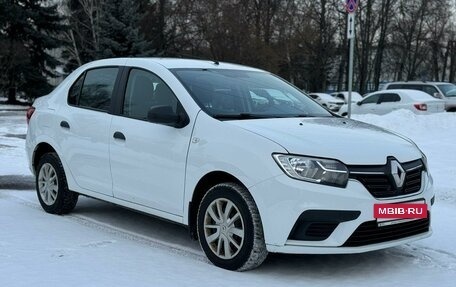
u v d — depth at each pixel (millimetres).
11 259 4996
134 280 4512
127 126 5754
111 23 36938
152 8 42344
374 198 4488
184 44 42000
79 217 6738
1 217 6598
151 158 5434
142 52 37531
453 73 66625
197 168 4992
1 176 9438
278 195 4441
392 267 5090
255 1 43438
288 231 4422
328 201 4355
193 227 5195
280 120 5199
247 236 4633
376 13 56031
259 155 4586
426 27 61750
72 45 40250
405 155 4883
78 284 4391
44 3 41219
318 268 4988
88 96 6500
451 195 8125
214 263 4938
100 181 6078
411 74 63375
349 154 4551
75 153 6398
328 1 52219
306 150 4512
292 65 49312
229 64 6516
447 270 5039
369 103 21531
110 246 5512
